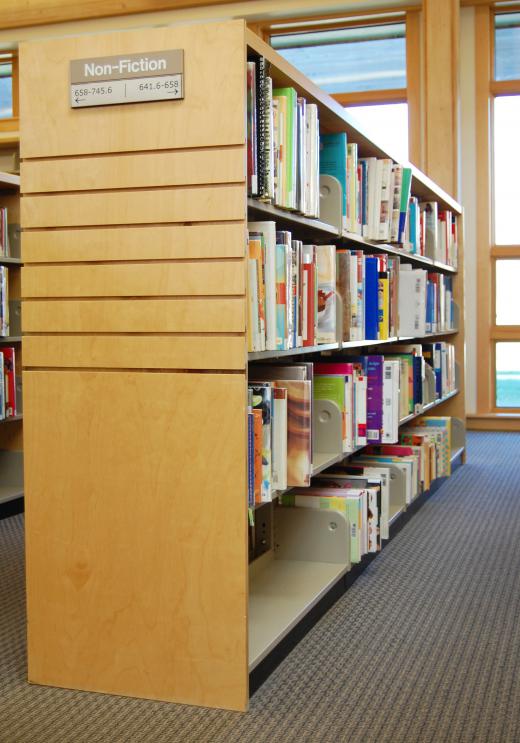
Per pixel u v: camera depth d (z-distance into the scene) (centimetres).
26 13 732
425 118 671
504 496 460
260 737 192
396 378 321
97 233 210
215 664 206
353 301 310
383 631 260
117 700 211
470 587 304
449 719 202
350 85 748
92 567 214
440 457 472
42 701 211
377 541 321
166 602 209
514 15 722
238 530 203
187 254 203
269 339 223
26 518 219
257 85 210
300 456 245
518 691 218
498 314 738
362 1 707
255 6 719
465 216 732
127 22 730
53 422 216
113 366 210
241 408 202
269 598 259
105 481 212
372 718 202
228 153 200
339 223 292
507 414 730
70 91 210
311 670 230
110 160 208
